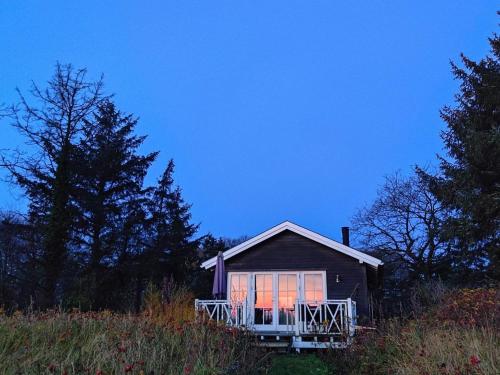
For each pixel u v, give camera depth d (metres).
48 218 21.30
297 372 10.53
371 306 17.69
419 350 8.60
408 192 31.31
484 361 7.18
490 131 20.23
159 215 31.28
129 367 6.25
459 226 20.58
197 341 8.66
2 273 21.39
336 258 18.09
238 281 18.39
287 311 17.67
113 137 28.55
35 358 6.86
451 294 14.32
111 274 26.16
